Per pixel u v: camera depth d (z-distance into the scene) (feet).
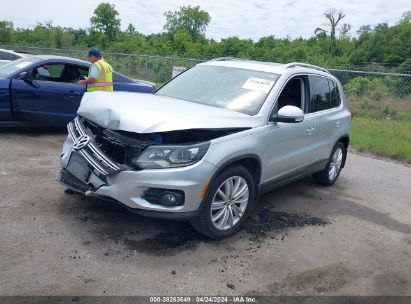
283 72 16.97
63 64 27.43
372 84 61.00
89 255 12.34
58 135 27.30
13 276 10.94
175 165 12.41
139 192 12.40
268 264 12.95
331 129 19.93
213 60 19.75
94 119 13.83
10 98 24.73
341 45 209.46
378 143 33.09
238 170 14.01
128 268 11.89
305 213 17.61
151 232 14.10
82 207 15.51
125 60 76.13
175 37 200.44
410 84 59.36
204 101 16.39
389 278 12.92
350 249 14.67
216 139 13.24
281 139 15.89
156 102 14.83
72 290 10.64
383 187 22.90
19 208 14.98
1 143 23.68
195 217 13.10
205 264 12.53
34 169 19.61
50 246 12.61
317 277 12.53
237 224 14.56
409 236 16.37
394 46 191.83
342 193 21.02
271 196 19.39
